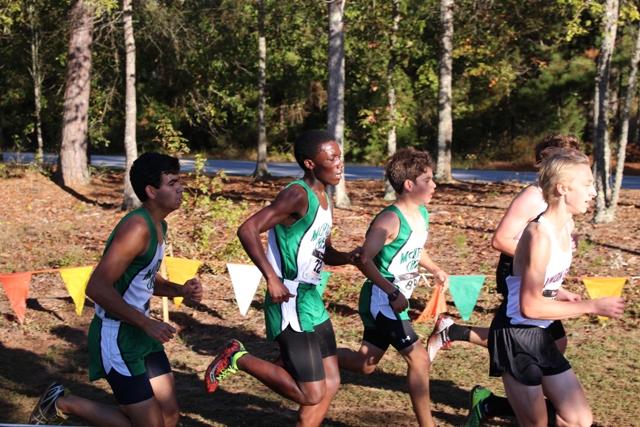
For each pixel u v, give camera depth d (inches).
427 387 229.1
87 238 601.6
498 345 195.0
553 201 183.2
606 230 579.5
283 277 205.9
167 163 191.5
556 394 191.9
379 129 856.3
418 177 228.4
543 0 873.5
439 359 304.7
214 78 1139.9
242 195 853.8
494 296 392.2
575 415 190.7
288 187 203.2
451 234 582.6
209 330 347.6
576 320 352.8
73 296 313.7
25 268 481.4
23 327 350.3
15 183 878.4
